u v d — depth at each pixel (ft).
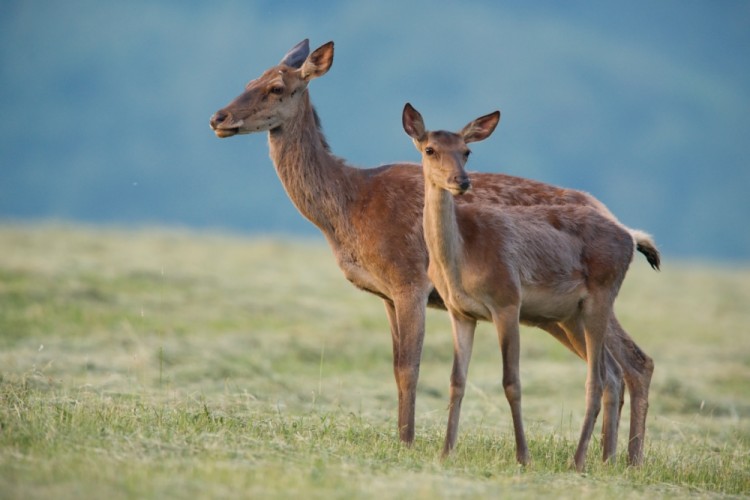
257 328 163.22
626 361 95.04
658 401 129.80
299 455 75.61
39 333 142.61
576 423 112.78
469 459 81.92
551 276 87.25
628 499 72.33
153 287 183.93
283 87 93.40
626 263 91.45
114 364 123.95
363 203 93.81
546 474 78.74
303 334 158.20
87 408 86.28
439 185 81.87
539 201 97.25
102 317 156.25
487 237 84.12
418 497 65.57
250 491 63.72
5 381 100.12
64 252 213.66
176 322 160.15
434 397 124.57
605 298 89.66
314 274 222.89
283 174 94.79
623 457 91.61
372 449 81.66
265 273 216.54
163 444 74.02
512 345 83.46
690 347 175.52
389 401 115.65
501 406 117.39
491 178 97.96
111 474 64.44
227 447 75.31
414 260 92.68
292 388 119.44
